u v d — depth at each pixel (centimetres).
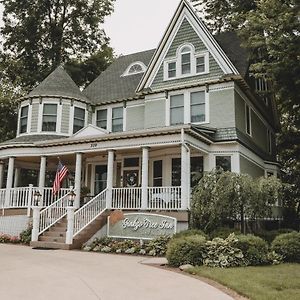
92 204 1616
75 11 3662
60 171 1756
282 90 1764
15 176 2439
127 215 1555
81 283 763
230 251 1034
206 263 1020
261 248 1080
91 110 2342
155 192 1641
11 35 3512
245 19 2038
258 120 2300
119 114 2250
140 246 1373
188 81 1958
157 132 1575
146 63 2455
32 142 1953
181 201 1491
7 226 1859
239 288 713
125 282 783
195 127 1616
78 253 1319
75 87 2347
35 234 1559
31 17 3484
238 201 1336
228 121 1805
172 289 721
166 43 2072
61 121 2178
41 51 3588
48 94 2188
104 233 1600
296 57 1609
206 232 1379
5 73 3506
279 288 723
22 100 2284
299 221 2323
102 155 2033
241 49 2127
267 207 1374
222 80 1844
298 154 2806
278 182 1392
